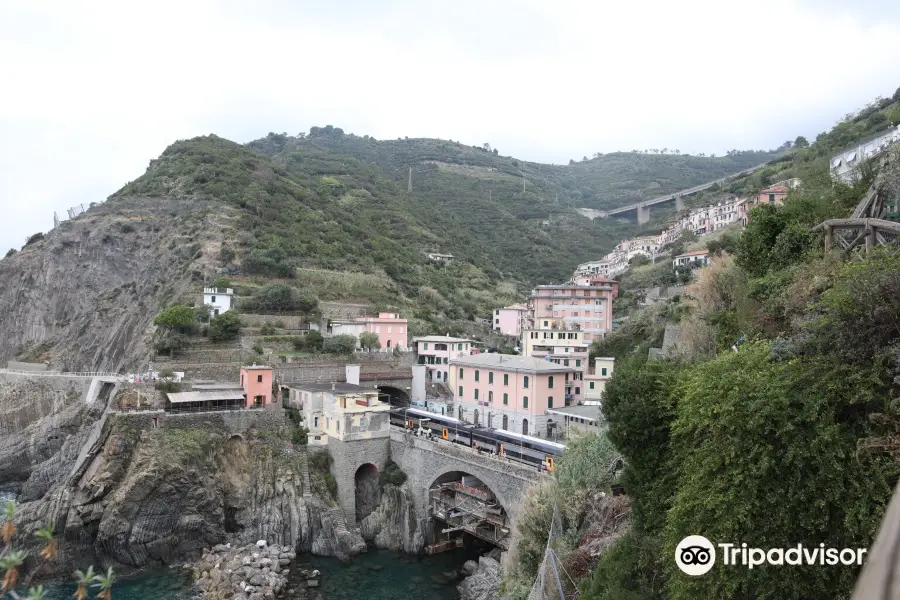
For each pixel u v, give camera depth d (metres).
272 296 109.00
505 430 78.31
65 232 143.12
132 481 64.06
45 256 139.62
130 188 158.12
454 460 67.00
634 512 28.98
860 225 30.19
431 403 94.94
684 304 59.12
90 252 136.50
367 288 133.12
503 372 82.44
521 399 79.56
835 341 19.14
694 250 128.62
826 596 16.72
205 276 115.75
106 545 62.38
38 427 90.62
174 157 167.75
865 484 16.27
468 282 168.62
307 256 135.00
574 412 75.69
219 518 68.31
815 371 18.73
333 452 75.62
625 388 28.75
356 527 72.81
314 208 163.38
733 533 18.42
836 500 16.52
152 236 135.88
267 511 70.31
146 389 75.75
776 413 18.12
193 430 71.88
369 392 78.12
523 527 42.81
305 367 92.12
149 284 123.62
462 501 68.50
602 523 36.06
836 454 16.94
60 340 125.56
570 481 41.38
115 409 73.19
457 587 59.19
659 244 171.38
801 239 36.62
